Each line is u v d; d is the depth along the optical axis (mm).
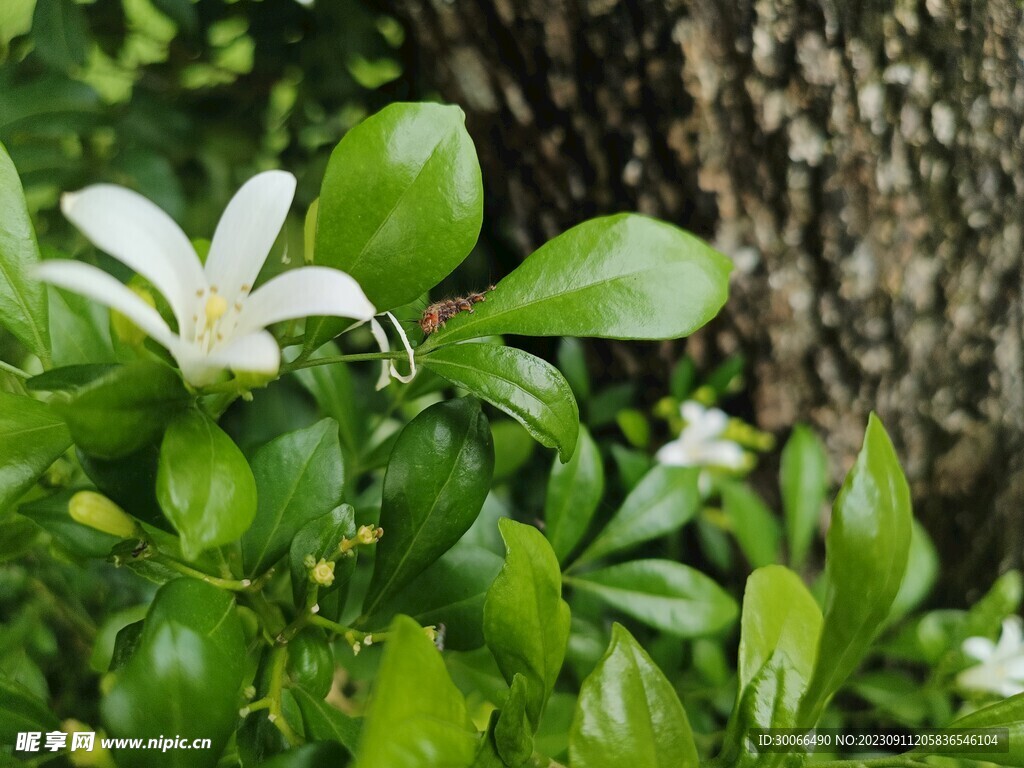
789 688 199
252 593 209
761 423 498
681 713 180
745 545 327
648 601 272
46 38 354
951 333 462
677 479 281
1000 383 471
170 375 188
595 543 275
